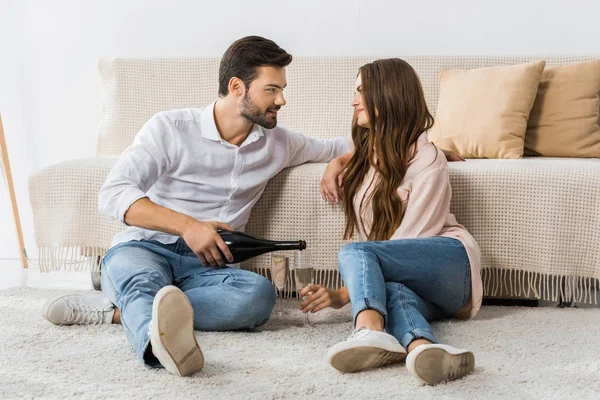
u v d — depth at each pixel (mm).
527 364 1697
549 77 2922
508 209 2301
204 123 2107
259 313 1977
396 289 1843
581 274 2277
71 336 1943
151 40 3404
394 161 2092
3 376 1615
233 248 1995
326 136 3135
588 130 2863
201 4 3367
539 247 2285
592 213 2246
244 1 3344
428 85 3102
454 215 2314
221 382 1560
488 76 2881
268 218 2357
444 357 1538
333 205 2318
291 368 1660
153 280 1827
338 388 1523
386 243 1921
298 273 1988
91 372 1635
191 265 2061
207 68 3221
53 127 3486
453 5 3230
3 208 3549
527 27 3199
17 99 3492
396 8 3264
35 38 3459
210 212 2170
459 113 2859
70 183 2447
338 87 3150
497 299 2516
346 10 3289
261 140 2203
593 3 3152
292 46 3332
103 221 2434
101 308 2066
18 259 3533
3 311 2234
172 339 1542
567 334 1975
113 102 3225
